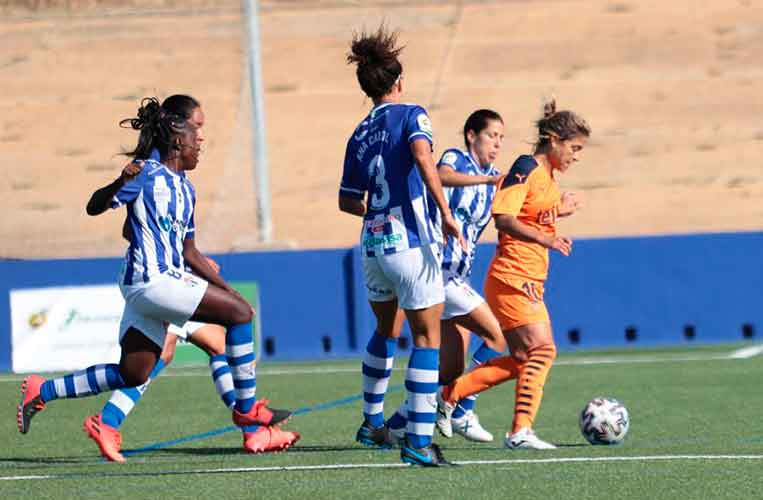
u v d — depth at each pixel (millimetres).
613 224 75938
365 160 22609
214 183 81938
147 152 23859
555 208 25156
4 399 38625
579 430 28719
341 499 19781
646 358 44875
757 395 34562
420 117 22141
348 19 105875
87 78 98875
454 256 26797
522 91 92625
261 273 48312
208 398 37344
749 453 24109
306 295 48375
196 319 24156
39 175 84750
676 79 94125
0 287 47188
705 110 89812
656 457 23672
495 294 25344
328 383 40656
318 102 93500
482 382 26234
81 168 85812
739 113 89312
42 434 30375
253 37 57688
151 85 97500
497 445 26734
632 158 84125
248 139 88375
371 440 26125
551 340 25469
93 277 47250
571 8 104750
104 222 77875
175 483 21922
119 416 25625
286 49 101438
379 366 25672
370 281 23938
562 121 24969
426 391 22547
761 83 93125
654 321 48531
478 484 20891
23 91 97000
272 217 77812
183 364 47750
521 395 25344
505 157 82438
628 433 27719
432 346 22578
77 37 105062
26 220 77938
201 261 24938
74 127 91312
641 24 101500
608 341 48562
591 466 22625
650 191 80062
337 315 48406
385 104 22703
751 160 83562
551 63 96812
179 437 29344
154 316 23734
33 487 21828
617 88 92938
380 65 22734
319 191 81438
